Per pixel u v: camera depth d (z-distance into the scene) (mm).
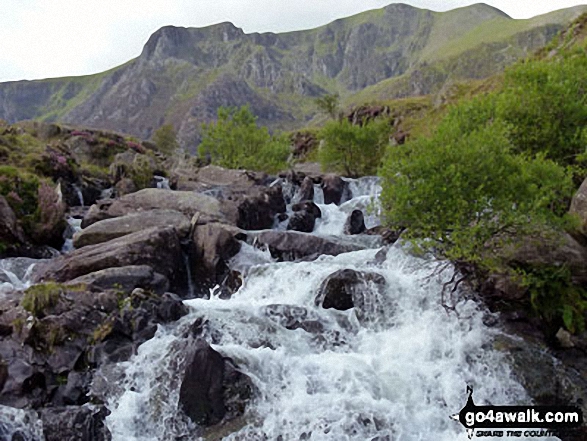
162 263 17406
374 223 26781
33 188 22438
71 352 11844
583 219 13812
